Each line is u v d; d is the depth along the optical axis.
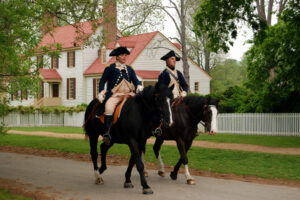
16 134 24.44
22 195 7.56
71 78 43.47
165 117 7.47
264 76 22.62
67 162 12.80
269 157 13.16
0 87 10.88
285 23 20.09
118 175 10.18
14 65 10.02
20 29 9.47
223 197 7.48
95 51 43.12
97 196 7.65
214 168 11.14
